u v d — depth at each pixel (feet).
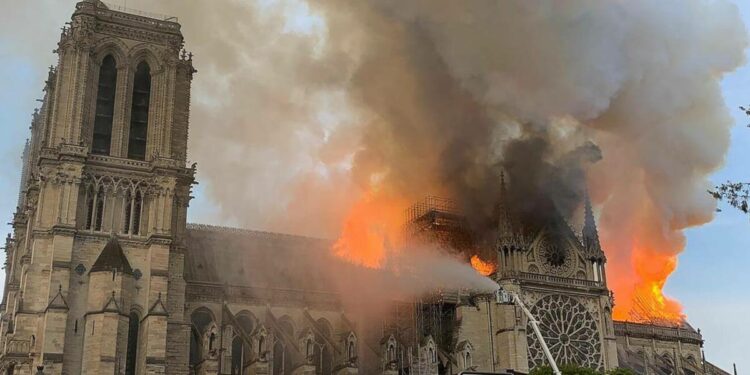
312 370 323.98
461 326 350.23
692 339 429.79
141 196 323.57
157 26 349.41
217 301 351.87
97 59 337.72
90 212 314.35
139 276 312.71
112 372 286.66
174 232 330.13
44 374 281.54
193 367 322.34
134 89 343.46
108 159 321.32
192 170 345.10
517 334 342.44
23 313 295.28
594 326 364.17
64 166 310.45
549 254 368.07
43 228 305.73
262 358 316.81
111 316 292.40
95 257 309.01
